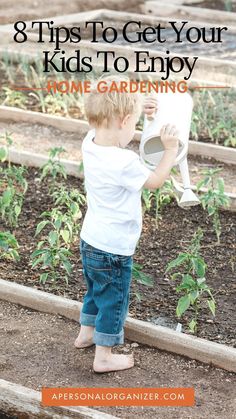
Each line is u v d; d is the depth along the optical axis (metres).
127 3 12.53
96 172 4.20
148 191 6.07
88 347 4.73
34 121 8.17
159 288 5.36
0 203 6.08
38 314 5.08
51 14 12.01
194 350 4.64
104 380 4.46
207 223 6.26
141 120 8.02
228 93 8.52
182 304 4.71
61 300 5.04
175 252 5.82
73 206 5.66
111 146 4.19
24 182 6.34
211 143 7.65
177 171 7.05
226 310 5.12
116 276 4.31
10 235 5.33
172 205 6.52
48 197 6.63
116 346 4.77
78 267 5.59
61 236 6.00
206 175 6.49
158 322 4.97
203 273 4.85
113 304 4.36
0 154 6.32
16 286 5.16
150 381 4.47
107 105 4.11
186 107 4.71
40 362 4.61
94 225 4.28
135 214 4.27
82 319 4.67
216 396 4.35
